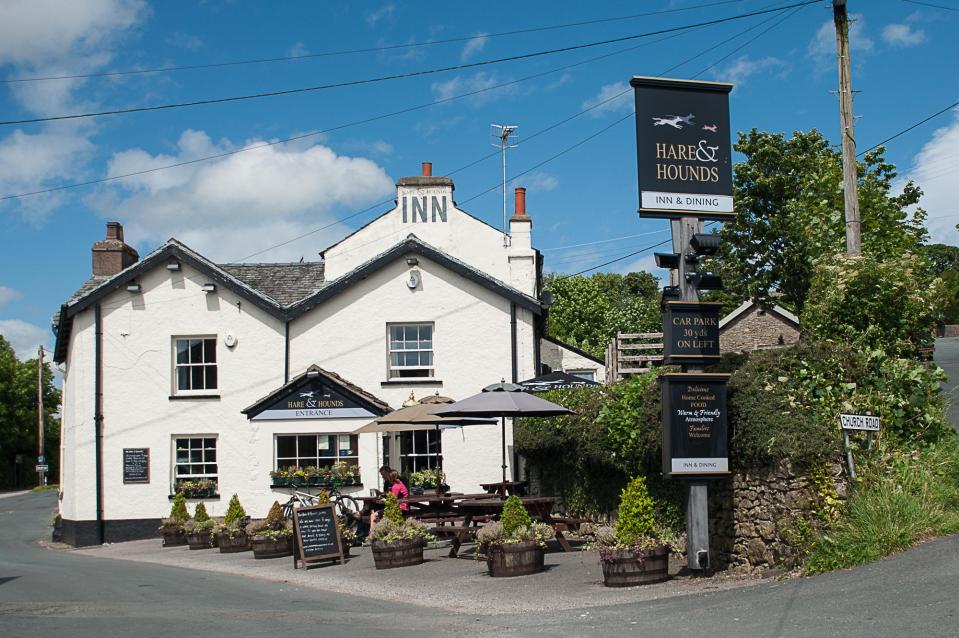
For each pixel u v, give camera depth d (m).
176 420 24.33
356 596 12.59
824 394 11.34
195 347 24.72
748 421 11.41
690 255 12.25
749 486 11.65
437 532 16.03
